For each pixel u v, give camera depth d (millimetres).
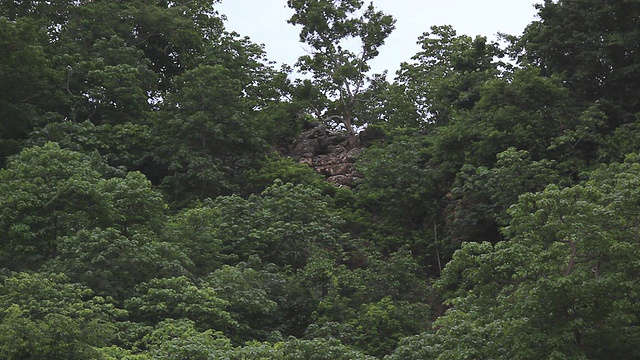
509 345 24875
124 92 55125
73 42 58500
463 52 57125
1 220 37562
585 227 25031
